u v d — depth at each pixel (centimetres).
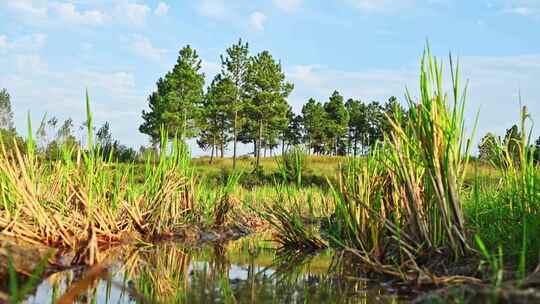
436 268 359
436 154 361
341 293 344
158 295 339
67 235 489
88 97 567
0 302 267
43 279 364
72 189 563
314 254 544
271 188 1308
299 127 7100
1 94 3272
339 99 6912
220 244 625
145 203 676
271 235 741
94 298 323
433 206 387
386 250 425
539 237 341
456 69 365
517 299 233
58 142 646
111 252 508
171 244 607
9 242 398
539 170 417
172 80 4784
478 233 380
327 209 880
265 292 352
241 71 5109
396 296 320
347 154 521
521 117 384
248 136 5859
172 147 743
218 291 355
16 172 510
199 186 778
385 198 469
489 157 498
